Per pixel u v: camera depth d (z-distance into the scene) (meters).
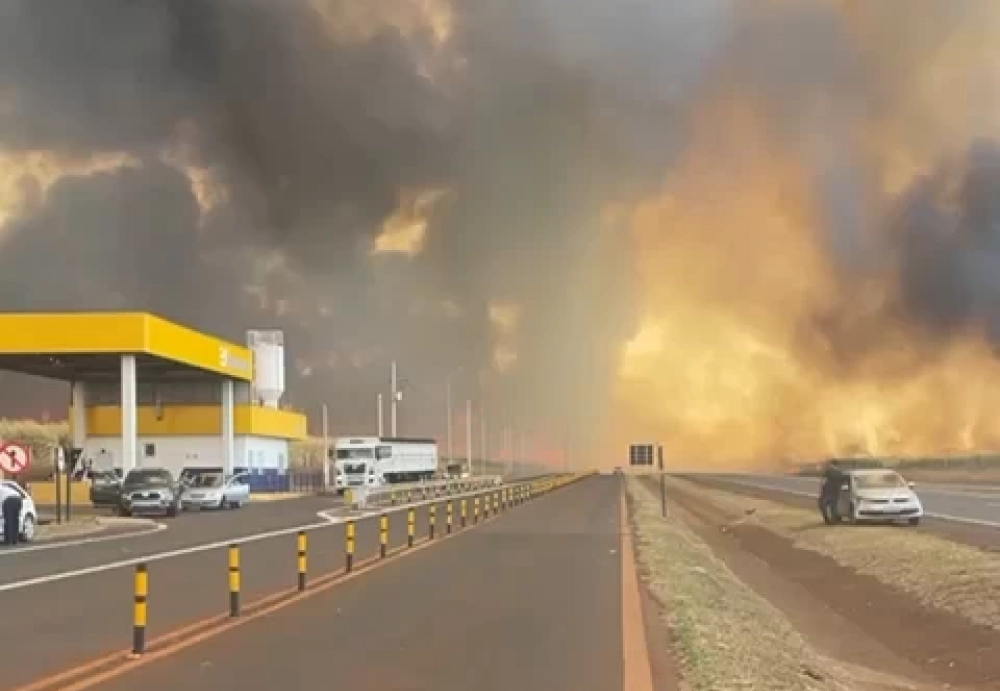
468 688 10.27
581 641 13.16
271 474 76.56
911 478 80.50
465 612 15.83
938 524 35.47
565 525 37.94
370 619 15.07
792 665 13.71
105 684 10.46
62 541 31.91
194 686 10.35
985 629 20.03
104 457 71.81
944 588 23.44
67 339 58.28
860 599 25.78
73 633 13.91
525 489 64.12
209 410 72.44
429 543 29.67
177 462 72.00
